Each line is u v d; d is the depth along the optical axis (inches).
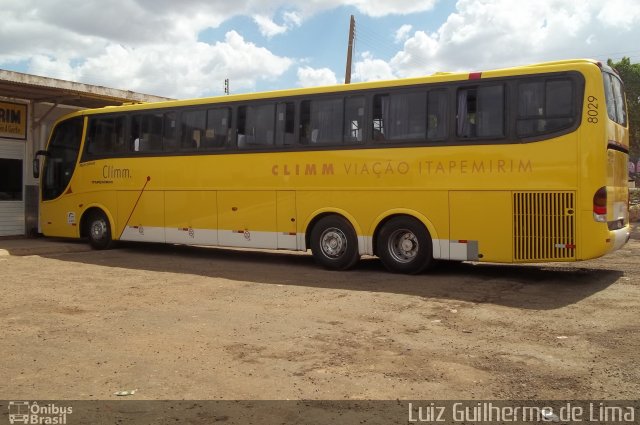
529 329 260.1
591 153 342.6
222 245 473.4
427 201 388.8
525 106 361.1
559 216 349.7
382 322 274.5
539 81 358.6
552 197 351.3
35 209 660.1
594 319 276.1
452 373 203.3
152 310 299.7
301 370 207.5
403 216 400.5
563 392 185.3
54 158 589.9
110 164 542.6
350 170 416.2
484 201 370.6
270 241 449.7
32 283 378.3
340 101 422.6
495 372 204.1
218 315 288.7
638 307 300.4
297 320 278.7
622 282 374.6
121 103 665.0
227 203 470.6
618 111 378.3
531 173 357.1
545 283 371.6
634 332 252.5
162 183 507.8
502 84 368.8
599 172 342.0
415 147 393.7
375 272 417.7
